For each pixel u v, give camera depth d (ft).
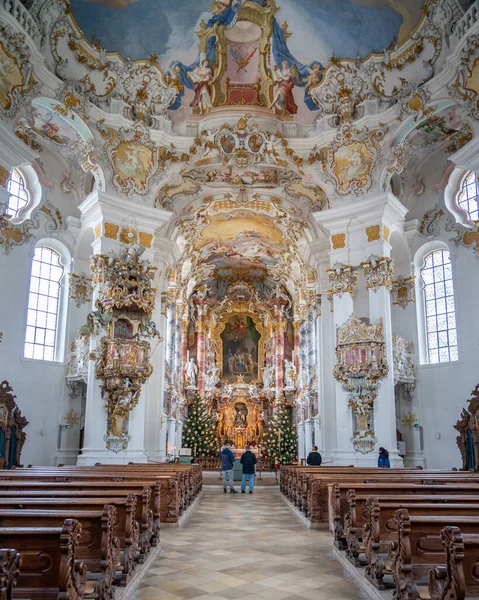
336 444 59.57
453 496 20.98
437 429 63.10
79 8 53.72
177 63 61.26
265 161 65.10
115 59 58.80
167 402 79.15
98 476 31.40
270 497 54.19
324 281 68.90
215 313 116.98
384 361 56.24
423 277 68.49
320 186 64.28
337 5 56.54
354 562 21.94
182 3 56.85
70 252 67.36
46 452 61.00
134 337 56.80
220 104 63.87
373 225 59.88
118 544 17.71
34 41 49.29
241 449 108.06
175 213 71.15
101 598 15.61
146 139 61.46
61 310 66.28
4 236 60.29
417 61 56.49
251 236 92.12
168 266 72.43
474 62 48.57
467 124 57.00
